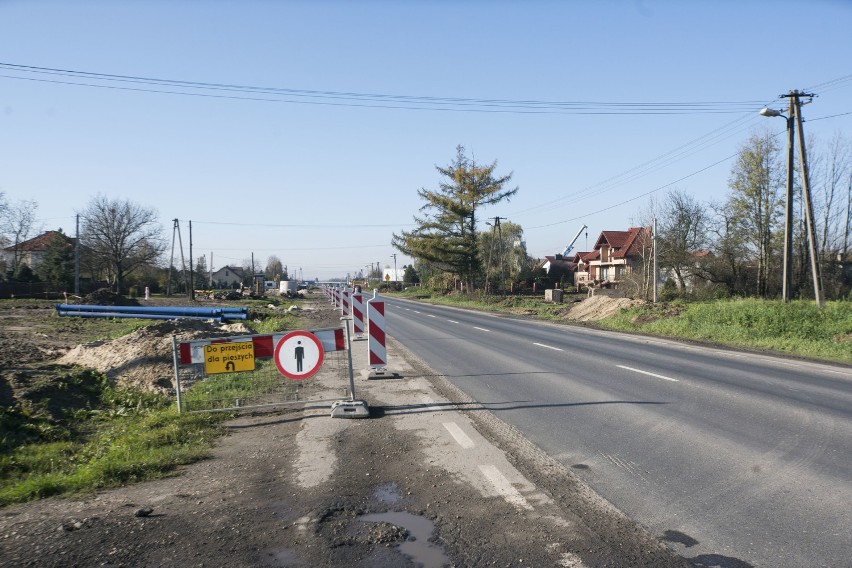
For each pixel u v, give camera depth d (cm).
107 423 934
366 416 868
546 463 638
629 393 1049
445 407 934
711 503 519
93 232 7025
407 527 468
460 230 6544
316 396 1026
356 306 1938
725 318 2306
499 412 898
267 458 670
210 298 6538
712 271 4522
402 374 1289
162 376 1220
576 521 479
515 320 3341
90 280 7206
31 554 419
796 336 1956
